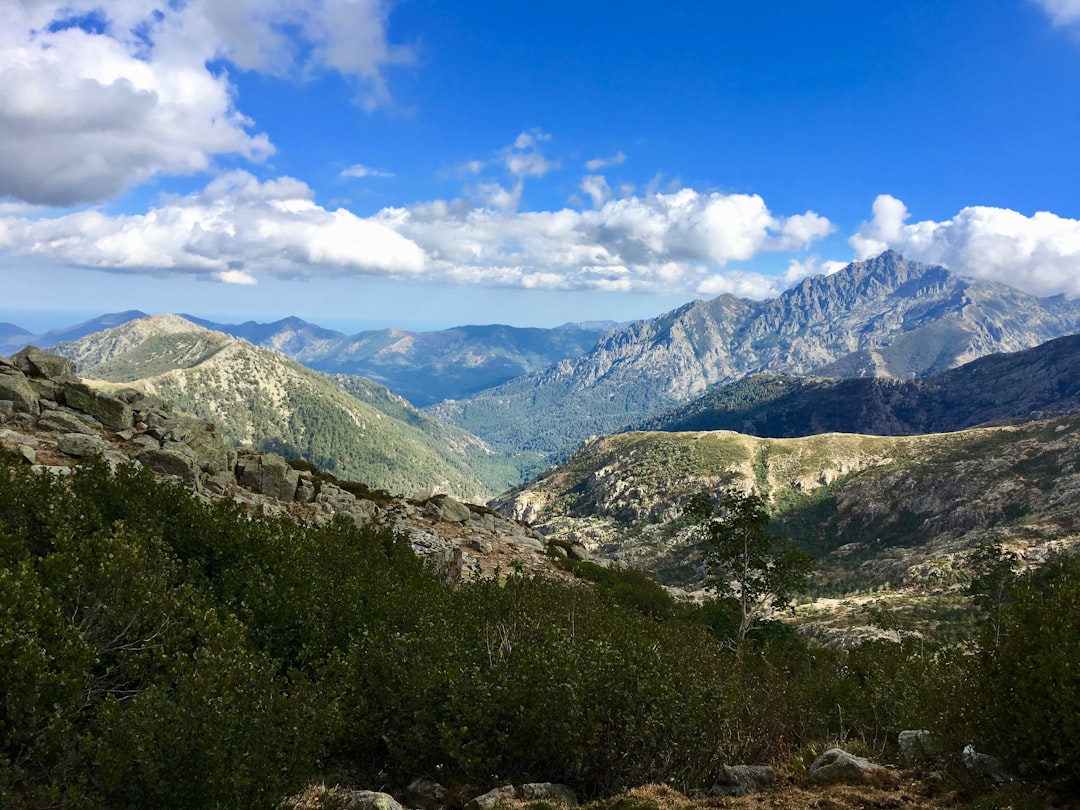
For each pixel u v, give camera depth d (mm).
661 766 12484
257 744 9047
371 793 9812
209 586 15125
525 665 13195
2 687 8391
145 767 8164
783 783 12570
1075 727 9688
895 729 18203
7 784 7660
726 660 20953
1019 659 11172
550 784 11562
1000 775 10773
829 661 31641
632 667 12844
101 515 15805
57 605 10328
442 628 15344
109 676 11039
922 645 31703
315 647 13828
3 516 13867
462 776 12266
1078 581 12102
